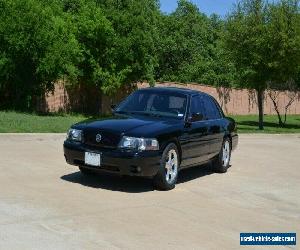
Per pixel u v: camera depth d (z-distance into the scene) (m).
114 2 30.64
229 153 11.84
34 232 6.09
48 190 8.26
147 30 31.80
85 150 8.74
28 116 20.41
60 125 17.50
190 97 10.30
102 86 29.66
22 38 22.88
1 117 18.20
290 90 46.53
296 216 8.06
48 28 23.61
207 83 47.00
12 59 23.38
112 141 8.59
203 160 10.55
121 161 8.43
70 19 27.67
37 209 7.07
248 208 8.32
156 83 34.84
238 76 32.84
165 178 8.95
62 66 24.23
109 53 29.53
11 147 12.53
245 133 22.88
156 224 6.86
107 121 9.18
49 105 28.66
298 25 26.83
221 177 10.97
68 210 7.14
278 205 8.73
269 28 26.61
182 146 9.41
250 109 42.78
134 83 33.31
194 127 9.90
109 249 5.73
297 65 27.47
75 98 30.30
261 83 27.91
